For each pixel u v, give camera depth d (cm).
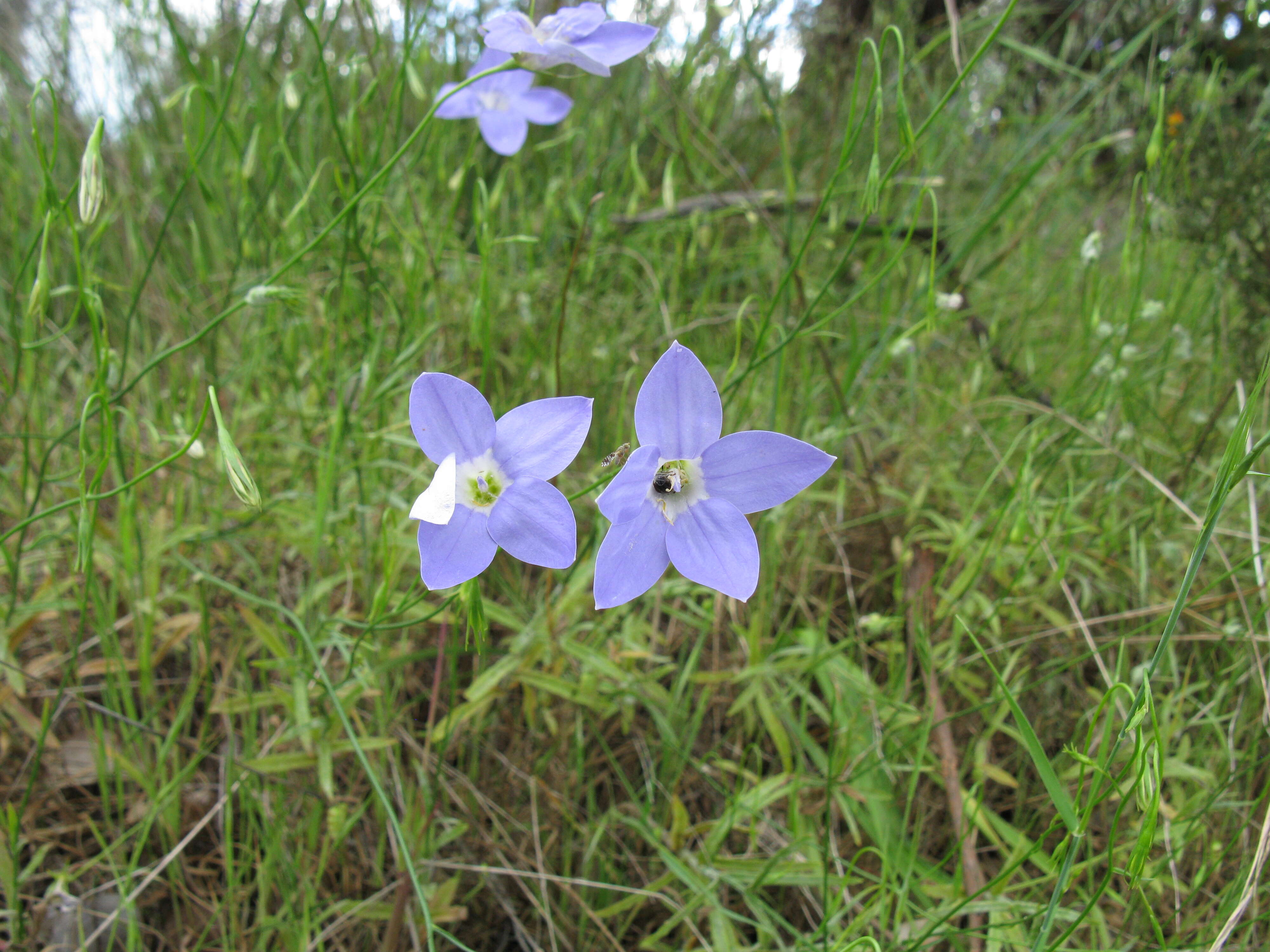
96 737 18
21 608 17
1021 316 28
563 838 18
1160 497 22
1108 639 20
